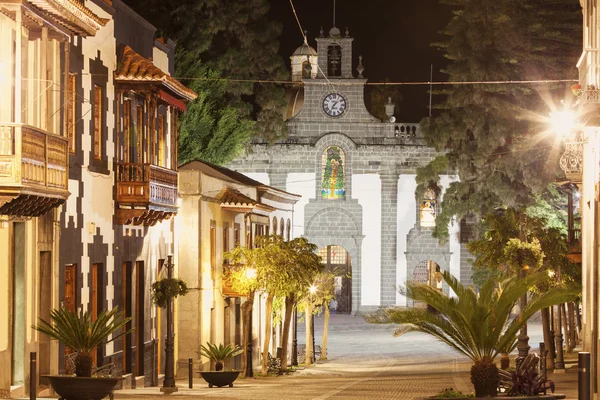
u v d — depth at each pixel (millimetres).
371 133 105625
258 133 98438
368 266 105500
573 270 54719
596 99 29500
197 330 49750
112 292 39188
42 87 29578
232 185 59281
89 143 36469
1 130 25656
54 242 32281
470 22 89375
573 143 39188
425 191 100938
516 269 44781
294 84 116125
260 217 69062
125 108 41656
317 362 70438
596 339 34156
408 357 73875
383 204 105375
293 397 34344
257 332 65562
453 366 61781
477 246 56188
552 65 88188
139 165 39906
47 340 31656
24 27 28484
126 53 40906
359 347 82688
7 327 29156
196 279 49938
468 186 95812
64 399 26703
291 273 54188
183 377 49469
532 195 92938
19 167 25625
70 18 29062
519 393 28422
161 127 45750
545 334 49062
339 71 107375
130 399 31609
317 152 105125
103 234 38125
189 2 86750
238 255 54688
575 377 43188
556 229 55312
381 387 40438
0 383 28609
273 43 94375
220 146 86750
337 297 107875
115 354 38781
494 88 90125
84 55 35844
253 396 34875
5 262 29078
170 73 50500
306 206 105312
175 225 49406
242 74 92125
